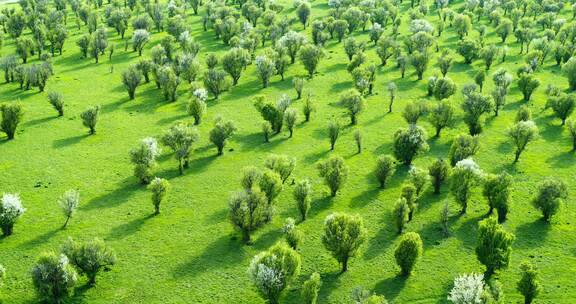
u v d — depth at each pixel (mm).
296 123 128125
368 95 145625
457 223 88062
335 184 95938
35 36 184000
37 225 89875
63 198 88188
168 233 87812
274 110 121938
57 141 120938
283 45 170875
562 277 74812
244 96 146125
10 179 104750
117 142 120250
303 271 78250
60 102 133500
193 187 101688
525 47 181625
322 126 127188
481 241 74438
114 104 141500
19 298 72812
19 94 147500
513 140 108188
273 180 91500
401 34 199625
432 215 90688
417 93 145250
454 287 70562
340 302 71500
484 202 93938
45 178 105250
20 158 113188
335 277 76562
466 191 88625
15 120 120938
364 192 98875
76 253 74625
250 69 166875
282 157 100688
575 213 90125
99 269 78625
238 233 87500
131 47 187625
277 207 94375
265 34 193125
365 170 106562
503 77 139625
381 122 128750
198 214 93062
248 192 84812
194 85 141375
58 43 180750
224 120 127250
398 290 73188
